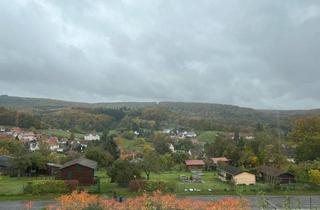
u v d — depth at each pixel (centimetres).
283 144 12050
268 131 15600
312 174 6694
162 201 3472
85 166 6650
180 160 11131
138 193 5816
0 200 5316
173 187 6125
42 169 8300
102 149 10119
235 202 3491
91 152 9194
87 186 6394
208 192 5975
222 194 5828
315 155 9294
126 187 6306
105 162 9169
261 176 8012
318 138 9294
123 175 6356
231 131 19362
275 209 4009
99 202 3481
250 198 5456
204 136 18325
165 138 16462
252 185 6806
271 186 6494
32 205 4909
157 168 7806
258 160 10094
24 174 8119
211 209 3353
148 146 13212
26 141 15412
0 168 8550
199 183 7350
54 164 8619
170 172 9425
